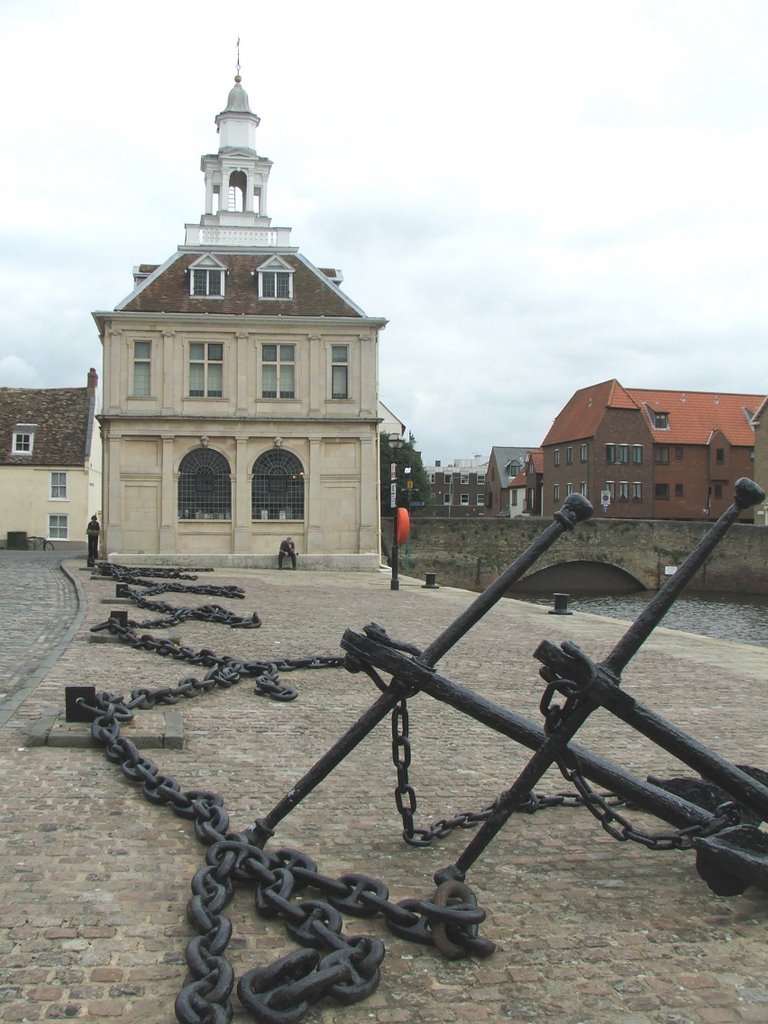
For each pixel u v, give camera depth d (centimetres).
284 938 370
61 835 479
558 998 338
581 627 1700
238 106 4119
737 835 414
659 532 5544
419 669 438
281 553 3419
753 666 1240
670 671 1173
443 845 490
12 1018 312
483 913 366
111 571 2528
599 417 7788
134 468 3422
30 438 5241
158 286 3553
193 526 3450
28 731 686
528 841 504
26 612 1566
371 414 3516
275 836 495
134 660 1042
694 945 384
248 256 3678
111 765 605
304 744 702
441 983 345
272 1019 306
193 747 679
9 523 5162
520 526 5219
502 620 1800
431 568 5112
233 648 1229
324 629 1481
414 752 693
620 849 496
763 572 5697
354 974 331
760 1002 340
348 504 3525
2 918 384
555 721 405
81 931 375
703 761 412
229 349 3472
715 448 7969
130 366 3428
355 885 399
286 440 3494
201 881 393
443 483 13925
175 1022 312
